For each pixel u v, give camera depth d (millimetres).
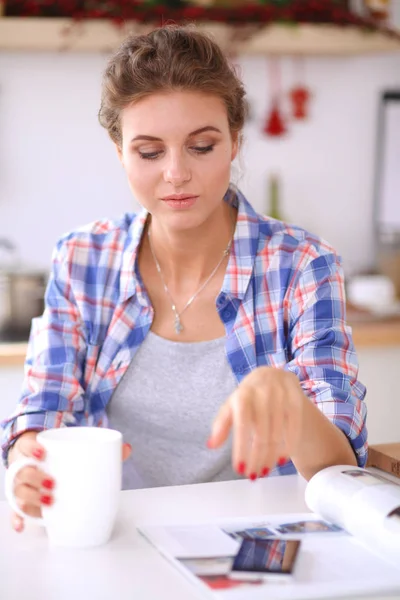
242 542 912
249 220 1381
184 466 1361
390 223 3189
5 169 2916
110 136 1304
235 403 885
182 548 907
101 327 1388
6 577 849
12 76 2887
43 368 1315
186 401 1348
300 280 1329
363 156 3156
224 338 1351
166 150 1185
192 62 1157
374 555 886
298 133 3098
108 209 3010
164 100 1161
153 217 1364
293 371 1239
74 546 926
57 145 2943
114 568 868
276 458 918
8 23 2674
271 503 1092
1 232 2939
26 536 971
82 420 1367
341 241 3170
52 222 2971
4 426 1265
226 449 1340
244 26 2781
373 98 3141
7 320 2490
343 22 2854
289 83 3066
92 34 2711
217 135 1188
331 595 788
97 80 2943
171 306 1375
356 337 2414
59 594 804
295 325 1318
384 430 2496
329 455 1076
